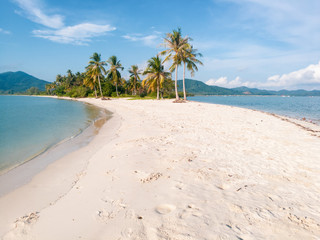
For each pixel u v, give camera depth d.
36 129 14.17
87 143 9.59
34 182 5.41
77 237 3.03
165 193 4.22
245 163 5.88
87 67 58.56
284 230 3.02
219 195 4.10
